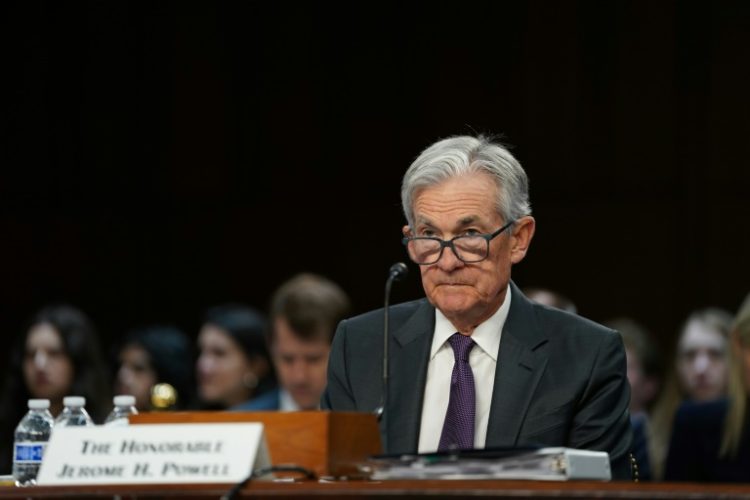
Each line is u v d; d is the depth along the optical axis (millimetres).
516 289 5695
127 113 15562
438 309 5512
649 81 14172
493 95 14523
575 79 14328
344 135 15141
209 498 4094
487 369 5484
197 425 4270
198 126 15508
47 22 15531
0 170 15609
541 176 14422
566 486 3863
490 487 3881
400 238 14977
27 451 5406
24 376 9719
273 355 8656
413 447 5332
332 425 4430
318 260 15219
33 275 15633
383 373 5367
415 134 14836
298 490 3955
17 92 15562
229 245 15453
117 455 4277
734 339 8844
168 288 15562
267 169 15367
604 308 14289
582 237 14344
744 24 13938
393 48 14906
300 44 15250
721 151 14047
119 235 15633
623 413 5383
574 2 14312
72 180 15633
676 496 3725
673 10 14086
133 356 10492
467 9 14625
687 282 14117
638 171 14234
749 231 13992
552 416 5285
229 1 15375
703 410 9039
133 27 15531
